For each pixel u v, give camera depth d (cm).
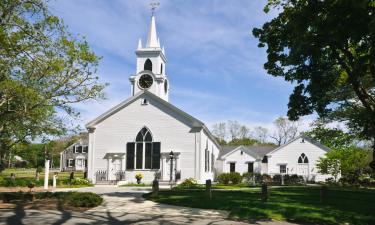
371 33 1436
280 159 5241
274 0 2052
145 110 3847
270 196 2292
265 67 2048
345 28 1554
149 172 3738
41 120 2523
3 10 1708
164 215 1593
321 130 3512
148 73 4262
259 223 1455
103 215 1568
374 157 1903
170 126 3769
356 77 1775
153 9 4647
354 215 1616
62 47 1892
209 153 4500
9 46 1738
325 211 1656
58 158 10288
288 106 2009
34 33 1794
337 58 1809
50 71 1898
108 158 3825
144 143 3794
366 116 1873
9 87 1848
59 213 1591
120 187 3275
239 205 1788
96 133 3891
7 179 3288
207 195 2170
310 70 1897
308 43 1695
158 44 4572
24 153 5419
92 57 1964
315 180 5091
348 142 3403
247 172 5144
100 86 2070
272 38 2023
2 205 1806
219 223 1430
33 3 1727
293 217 1555
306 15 1669
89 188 3138
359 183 4175
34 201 1948
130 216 1554
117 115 3891
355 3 1403
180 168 3684
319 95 1962
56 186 3356
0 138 2469
